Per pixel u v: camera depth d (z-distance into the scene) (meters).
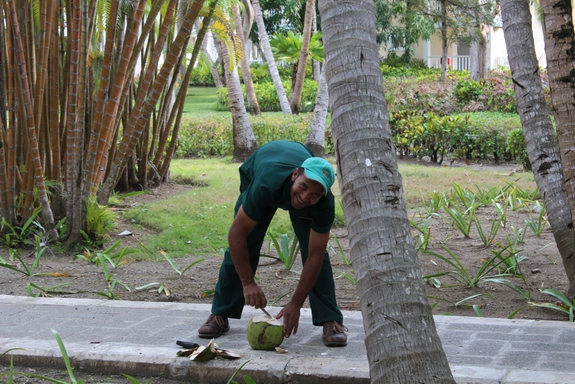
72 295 5.62
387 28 34.12
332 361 3.69
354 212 2.40
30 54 7.52
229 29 12.38
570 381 3.28
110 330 4.41
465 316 4.68
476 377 3.36
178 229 8.09
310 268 3.68
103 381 3.75
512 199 9.37
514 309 5.05
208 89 36.97
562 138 4.76
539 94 5.16
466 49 39.94
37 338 4.25
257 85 28.72
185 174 12.37
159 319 4.66
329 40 2.51
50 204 7.83
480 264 6.48
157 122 11.25
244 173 4.02
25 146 7.59
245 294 3.76
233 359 3.75
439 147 14.59
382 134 2.42
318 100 15.20
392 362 2.28
